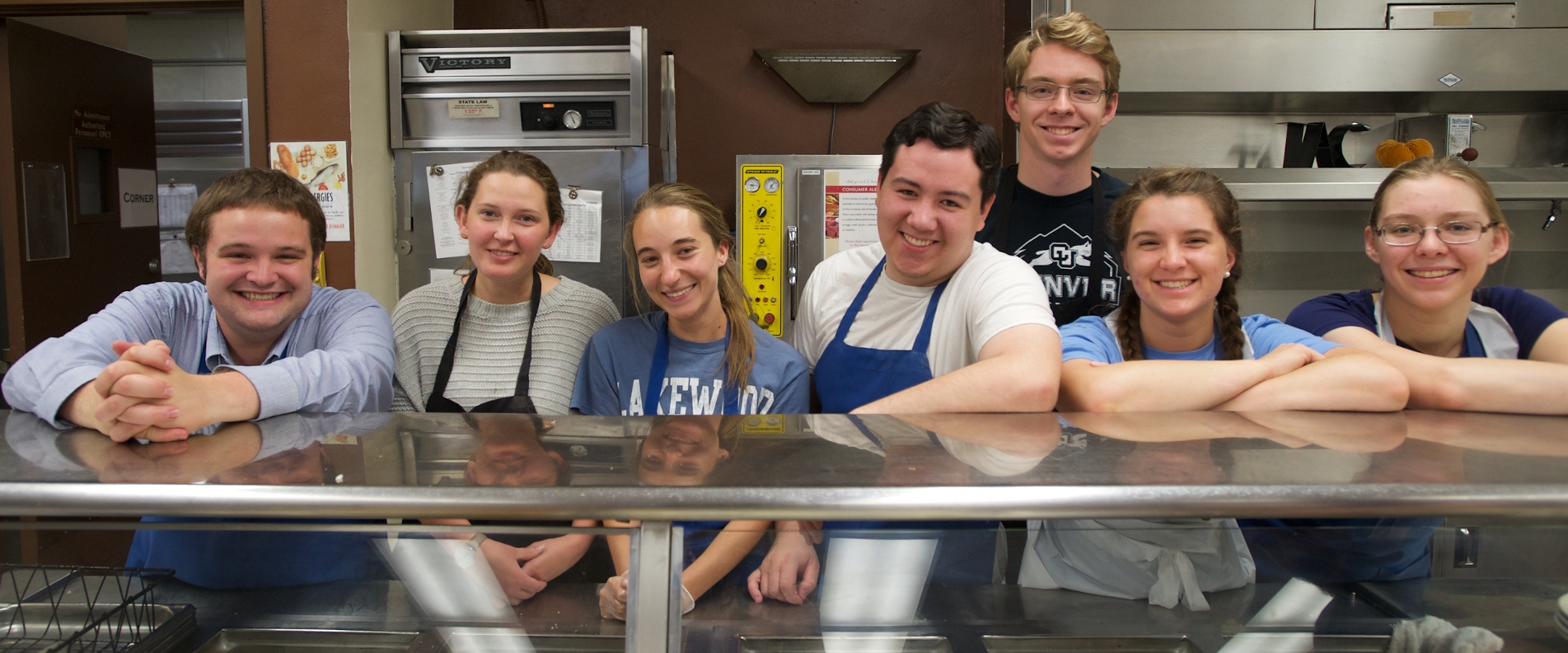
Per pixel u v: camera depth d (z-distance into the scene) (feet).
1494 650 2.50
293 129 8.38
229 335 4.17
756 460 2.48
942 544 2.43
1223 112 10.33
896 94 11.02
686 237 4.54
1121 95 9.79
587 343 5.27
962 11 10.95
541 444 2.68
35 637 2.53
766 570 2.39
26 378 3.18
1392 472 2.35
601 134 9.14
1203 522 2.46
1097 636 2.48
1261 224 10.48
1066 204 6.11
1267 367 3.56
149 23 15.51
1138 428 2.94
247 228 3.72
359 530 2.35
